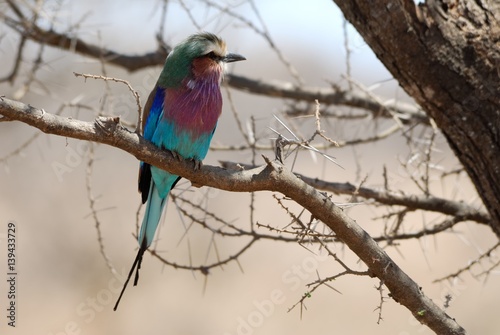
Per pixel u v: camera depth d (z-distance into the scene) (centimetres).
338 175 2191
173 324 1839
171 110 822
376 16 667
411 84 686
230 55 859
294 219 628
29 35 1077
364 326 1773
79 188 2161
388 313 1828
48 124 545
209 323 1833
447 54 669
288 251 2056
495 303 1844
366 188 849
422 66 672
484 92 668
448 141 702
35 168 2159
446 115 684
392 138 2261
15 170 2138
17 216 2059
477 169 689
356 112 1297
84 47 1128
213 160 2000
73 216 2089
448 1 680
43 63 1092
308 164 2267
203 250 2031
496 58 667
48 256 1988
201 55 832
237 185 623
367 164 2216
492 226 752
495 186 681
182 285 1956
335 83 1109
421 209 859
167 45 1129
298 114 1137
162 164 616
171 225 2070
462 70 669
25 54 1460
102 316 1855
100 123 576
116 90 1706
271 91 1131
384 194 850
